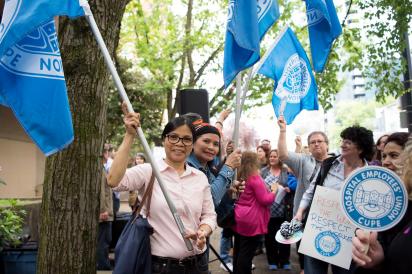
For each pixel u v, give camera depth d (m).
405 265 2.19
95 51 3.98
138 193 3.27
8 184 12.41
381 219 2.23
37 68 3.00
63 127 3.01
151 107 18.56
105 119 4.14
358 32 10.79
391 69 10.45
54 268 3.89
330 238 3.79
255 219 5.55
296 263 8.27
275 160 7.47
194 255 3.14
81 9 3.05
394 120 26.75
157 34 17.66
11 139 12.66
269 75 5.13
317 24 4.85
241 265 5.57
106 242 7.20
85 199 3.97
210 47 17.81
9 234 5.77
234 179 4.66
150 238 3.11
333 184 4.26
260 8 4.30
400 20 9.44
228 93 16.36
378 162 5.05
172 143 3.25
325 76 10.98
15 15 2.89
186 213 3.17
